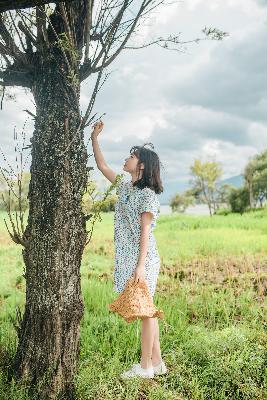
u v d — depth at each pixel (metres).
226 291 7.43
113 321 5.41
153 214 3.74
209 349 4.55
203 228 25.20
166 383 3.99
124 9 3.39
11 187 3.54
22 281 8.61
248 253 12.62
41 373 3.49
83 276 9.17
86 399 3.56
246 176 59.06
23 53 3.68
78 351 3.65
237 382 3.97
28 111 3.65
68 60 3.60
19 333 3.65
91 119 3.53
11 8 2.56
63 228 3.53
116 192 3.90
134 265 3.79
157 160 3.91
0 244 14.11
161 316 3.72
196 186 63.16
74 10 3.58
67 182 3.55
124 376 3.91
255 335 4.95
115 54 3.54
